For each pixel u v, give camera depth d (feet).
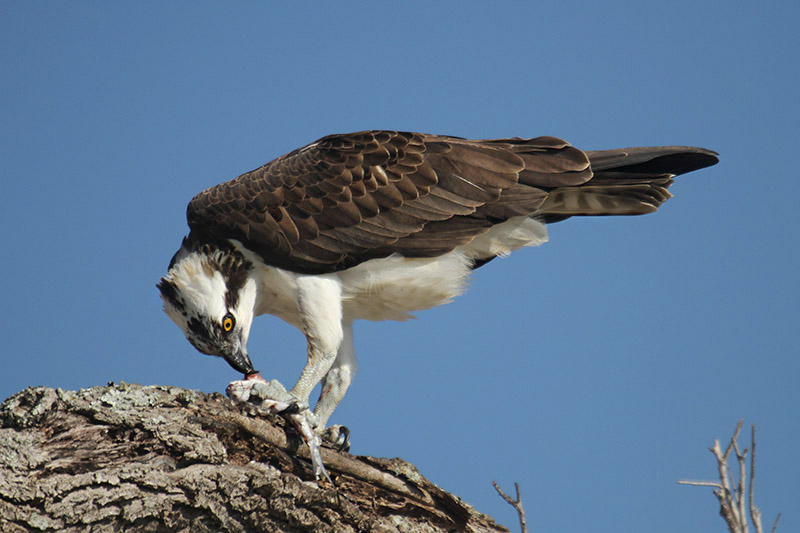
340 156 36.04
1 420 24.79
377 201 35.42
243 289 36.37
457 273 36.32
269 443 28.58
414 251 35.55
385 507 30.07
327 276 35.96
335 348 35.70
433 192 35.58
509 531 32.19
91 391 25.98
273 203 35.55
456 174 35.65
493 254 37.24
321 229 35.35
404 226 35.37
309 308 35.58
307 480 29.14
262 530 27.14
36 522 23.71
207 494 25.84
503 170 35.76
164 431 25.79
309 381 35.32
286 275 35.91
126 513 24.90
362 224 35.40
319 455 28.86
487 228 35.73
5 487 23.43
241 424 27.66
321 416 37.19
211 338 36.19
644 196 37.52
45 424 24.93
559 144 36.60
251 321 36.99
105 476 24.59
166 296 36.55
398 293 36.50
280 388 30.55
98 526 24.64
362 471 29.84
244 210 35.58
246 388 30.76
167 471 25.50
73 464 24.67
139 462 25.38
